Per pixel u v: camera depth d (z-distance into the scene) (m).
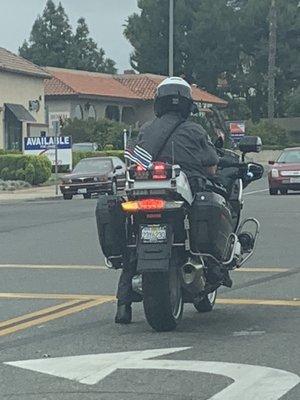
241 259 8.09
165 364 6.61
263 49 63.16
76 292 9.41
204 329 7.63
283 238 13.19
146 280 7.19
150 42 65.50
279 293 9.11
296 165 24.00
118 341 7.28
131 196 7.25
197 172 7.63
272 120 58.34
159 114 7.83
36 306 8.73
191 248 7.39
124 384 6.22
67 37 83.06
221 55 64.06
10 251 12.64
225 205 7.58
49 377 6.41
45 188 30.72
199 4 64.62
